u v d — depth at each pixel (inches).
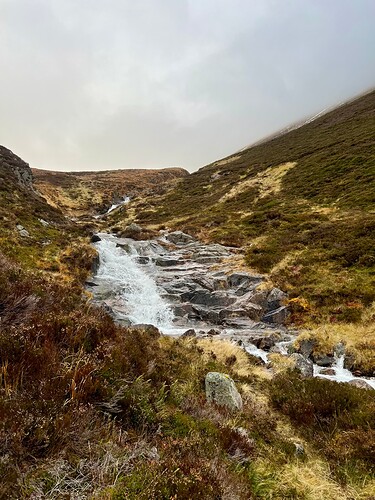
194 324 754.2
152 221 1993.1
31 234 978.1
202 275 964.6
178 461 146.3
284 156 2418.8
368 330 599.2
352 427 264.2
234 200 1952.5
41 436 129.0
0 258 375.9
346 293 719.1
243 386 352.2
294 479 202.1
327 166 1784.0
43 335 213.8
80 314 286.7
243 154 3454.7
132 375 228.2
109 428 158.6
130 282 901.8
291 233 1168.8
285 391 334.0
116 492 112.7
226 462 181.5
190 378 313.7
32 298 261.9
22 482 111.2
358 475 215.5
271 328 700.0
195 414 233.0
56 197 3211.1
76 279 796.0
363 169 1541.6
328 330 619.8
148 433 180.5
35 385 162.6
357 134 2031.3
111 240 1261.1
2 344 181.3
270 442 241.1
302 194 1615.4
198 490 132.2
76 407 152.5
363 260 818.8
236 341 592.7
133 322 707.4
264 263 969.5
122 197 3730.3
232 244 1252.5
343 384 349.7
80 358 202.8
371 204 1208.2
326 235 1029.2
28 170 1987.0
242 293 856.3
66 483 115.8
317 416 288.0
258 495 178.4
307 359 542.9
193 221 1708.9
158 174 4997.5
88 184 4028.1
